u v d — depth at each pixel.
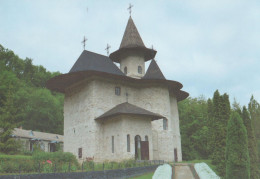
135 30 39.94
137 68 37.91
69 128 33.16
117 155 27.36
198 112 51.22
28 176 13.02
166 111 33.66
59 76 30.89
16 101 54.31
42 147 52.00
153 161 25.56
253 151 26.11
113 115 28.11
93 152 28.45
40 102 60.81
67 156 22.66
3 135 31.06
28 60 69.00
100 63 33.47
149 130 29.53
